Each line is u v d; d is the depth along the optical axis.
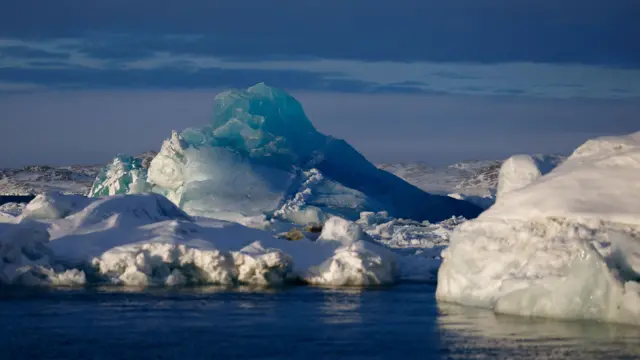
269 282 91.25
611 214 63.62
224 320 71.81
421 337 64.62
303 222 144.50
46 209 98.38
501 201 71.06
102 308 76.50
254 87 172.50
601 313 63.38
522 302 66.81
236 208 146.75
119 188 169.62
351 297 83.44
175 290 86.25
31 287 86.88
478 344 60.91
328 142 173.88
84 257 90.56
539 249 66.38
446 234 129.25
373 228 137.88
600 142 70.62
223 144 161.50
